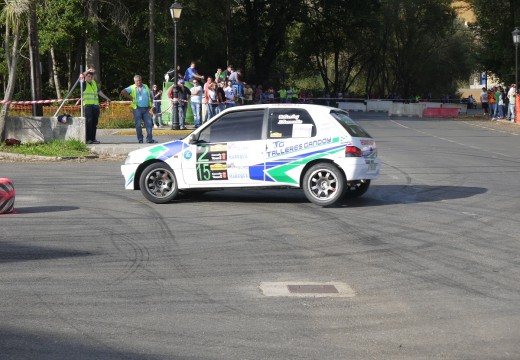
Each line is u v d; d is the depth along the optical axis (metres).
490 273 8.03
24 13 23.77
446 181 15.58
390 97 84.19
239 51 63.62
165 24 46.84
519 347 5.68
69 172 17.56
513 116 41.06
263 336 5.92
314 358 5.42
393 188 14.59
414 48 83.75
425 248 9.27
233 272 8.06
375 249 9.21
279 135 12.45
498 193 13.89
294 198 13.39
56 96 45.97
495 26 54.44
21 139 22.73
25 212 11.92
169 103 31.97
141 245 9.44
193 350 5.58
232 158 12.56
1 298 6.98
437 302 6.93
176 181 12.82
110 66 47.38
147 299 7.00
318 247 9.33
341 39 72.56
